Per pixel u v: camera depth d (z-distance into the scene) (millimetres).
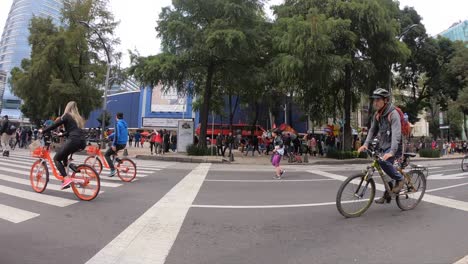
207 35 19219
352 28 21359
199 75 24297
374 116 5941
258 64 23031
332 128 38688
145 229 4883
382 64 22641
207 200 7074
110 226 5000
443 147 37750
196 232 4797
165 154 22188
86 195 6746
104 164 9766
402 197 6270
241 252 4035
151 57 21875
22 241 4285
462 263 3699
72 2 28500
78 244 4219
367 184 5910
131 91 67500
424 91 39469
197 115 55719
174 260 3771
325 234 4754
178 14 21203
